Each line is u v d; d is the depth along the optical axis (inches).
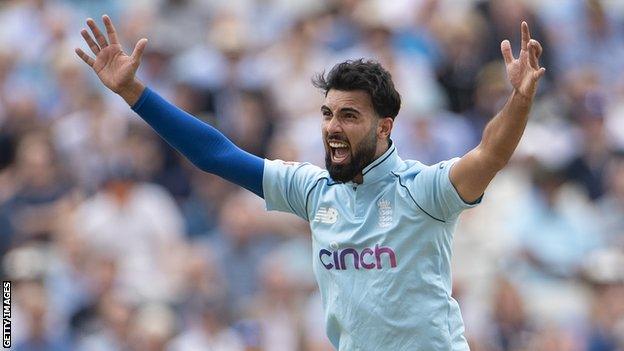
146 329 1544.0
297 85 1995.6
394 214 837.8
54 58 2142.0
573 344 1641.2
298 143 1867.6
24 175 1814.7
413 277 833.5
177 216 1796.3
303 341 1563.7
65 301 1617.9
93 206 1738.4
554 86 2092.8
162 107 890.1
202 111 1958.7
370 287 838.5
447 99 2049.7
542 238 1804.9
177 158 1849.2
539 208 1825.8
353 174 842.8
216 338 1587.1
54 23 2192.4
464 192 816.9
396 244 834.2
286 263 1669.5
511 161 1916.8
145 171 1825.8
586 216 1860.2
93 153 1878.7
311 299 1622.8
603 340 1656.0
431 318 833.5
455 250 1784.0
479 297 1690.5
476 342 1609.3
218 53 2001.7
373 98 839.1
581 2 2253.9
